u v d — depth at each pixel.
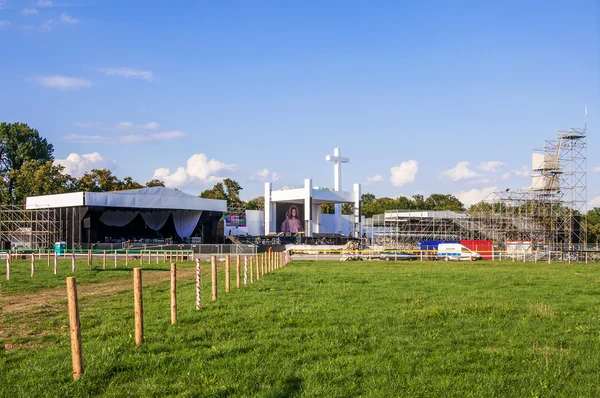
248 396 9.16
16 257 55.41
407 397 9.08
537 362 11.20
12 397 9.25
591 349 12.41
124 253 63.41
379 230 98.56
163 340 12.98
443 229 86.44
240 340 12.91
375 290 23.44
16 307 19.67
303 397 9.12
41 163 108.31
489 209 88.38
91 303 20.22
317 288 24.14
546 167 71.88
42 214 77.75
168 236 97.00
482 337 13.51
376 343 12.73
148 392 9.36
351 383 9.75
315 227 109.56
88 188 107.00
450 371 10.54
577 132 70.69
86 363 10.81
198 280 17.44
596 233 103.12
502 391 9.45
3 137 110.94
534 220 73.69
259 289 23.67
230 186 134.12
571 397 9.25
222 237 93.69
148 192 84.12
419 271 37.28
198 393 9.28
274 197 102.62
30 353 12.26
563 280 29.98
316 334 13.54
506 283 27.56
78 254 62.91
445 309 17.44
